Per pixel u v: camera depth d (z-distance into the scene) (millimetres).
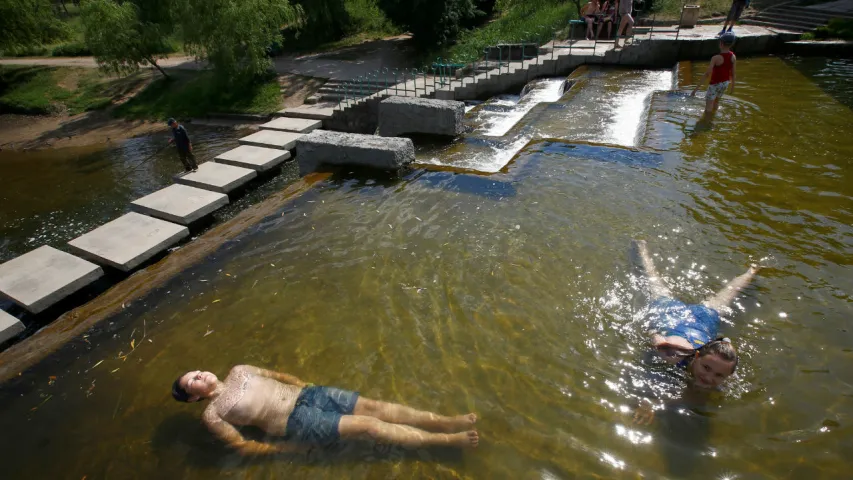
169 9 20953
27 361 4379
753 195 6270
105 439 3617
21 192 13961
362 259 5551
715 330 4102
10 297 6723
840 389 3590
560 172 7215
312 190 7324
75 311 4977
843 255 5012
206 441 3547
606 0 17250
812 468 3074
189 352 4371
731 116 9117
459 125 10062
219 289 5203
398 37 26609
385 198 6934
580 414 3553
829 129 8336
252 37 19422
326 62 23188
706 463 3162
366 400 3705
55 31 24797
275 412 3627
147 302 5059
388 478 3203
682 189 6504
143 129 19469
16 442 3637
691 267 4949
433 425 3523
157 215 8727
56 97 23234
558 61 14391
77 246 7719
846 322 4156
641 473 3135
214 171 10562
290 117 16875
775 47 13820
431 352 4191
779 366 3801
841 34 13633
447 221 6184
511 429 3477
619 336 4203
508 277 5035
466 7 22438
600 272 4977
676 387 3697
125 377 4164
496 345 4211
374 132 15383
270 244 5988
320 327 4570
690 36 14344
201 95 20812
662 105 9867
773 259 4996
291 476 3254
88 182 14367
